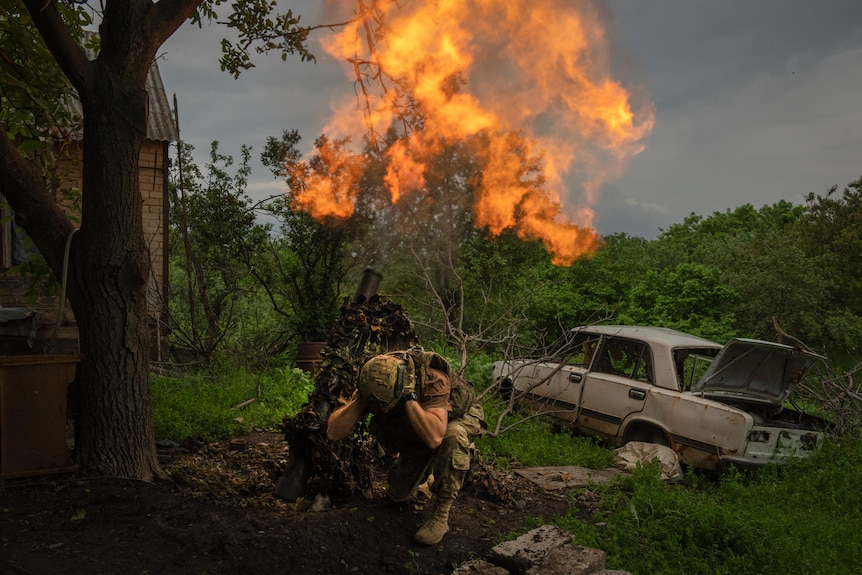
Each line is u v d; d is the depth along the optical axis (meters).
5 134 4.64
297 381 9.08
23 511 3.88
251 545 3.69
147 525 3.81
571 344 8.31
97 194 4.54
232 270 11.99
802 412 7.37
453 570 3.81
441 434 4.01
